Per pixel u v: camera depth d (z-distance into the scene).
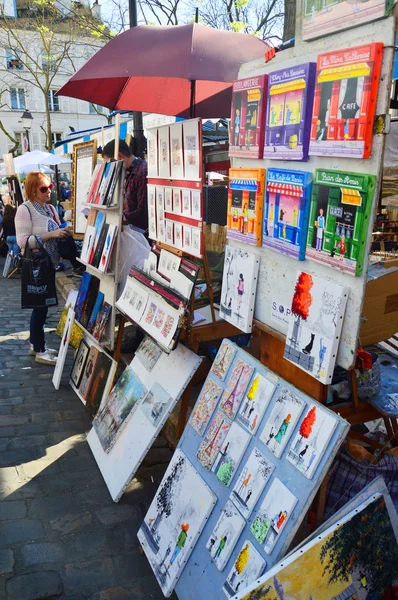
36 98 31.20
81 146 4.40
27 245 4.51
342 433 1.71
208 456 2.27
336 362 1.76
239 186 2.24
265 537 1.81
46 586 2.26
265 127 2.01
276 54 1.95
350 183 1.58
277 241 2.00
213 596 1.93
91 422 3.79
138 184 4.15
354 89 1.51
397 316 2.35
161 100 4.52
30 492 2.93
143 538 2.45
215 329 3.09
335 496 2.20
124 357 4.09
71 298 5.46
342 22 1.57
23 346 5.49
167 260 3.09
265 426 2.02
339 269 1.67
